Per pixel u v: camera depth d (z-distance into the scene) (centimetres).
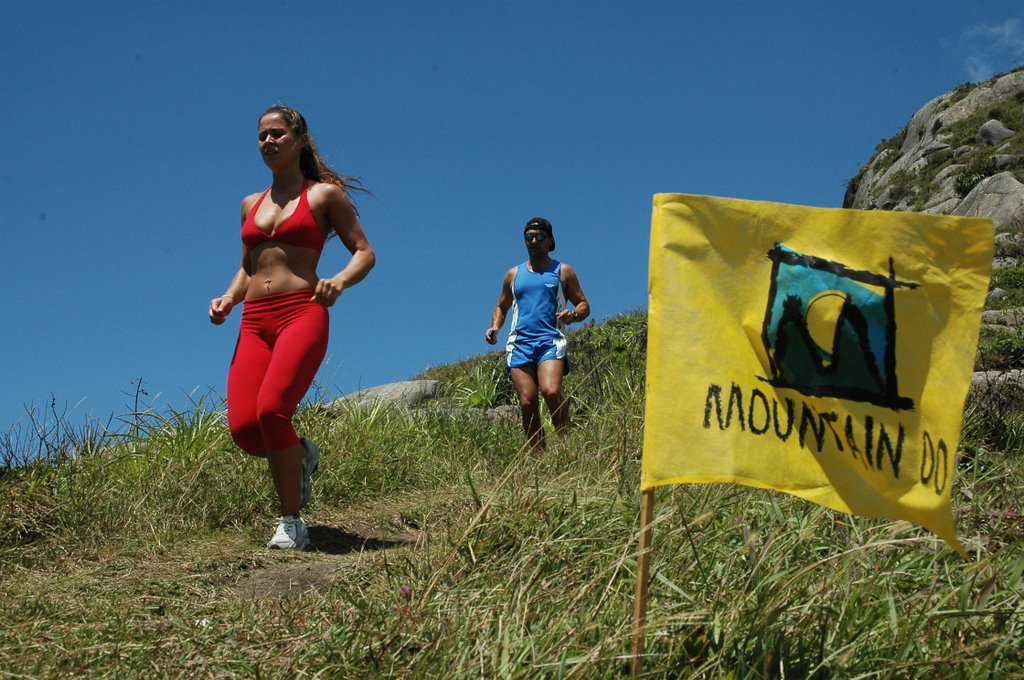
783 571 344
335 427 782
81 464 620
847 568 330
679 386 277
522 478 493
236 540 533
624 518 417
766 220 290
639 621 278
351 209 533
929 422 294
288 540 512
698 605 321
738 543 379
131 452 664
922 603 324
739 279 286
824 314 290
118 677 318
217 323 550
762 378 284
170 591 426
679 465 275
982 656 294
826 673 288
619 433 600
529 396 783
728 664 292
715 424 278
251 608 383
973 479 479
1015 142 3938
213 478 623
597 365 920
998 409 745
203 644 341
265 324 527
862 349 291
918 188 4291
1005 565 365
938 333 297
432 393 1152
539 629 315
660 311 279
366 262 527
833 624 309
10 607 390
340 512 627
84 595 414
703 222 285
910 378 294
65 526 525
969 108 4578
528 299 791
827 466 285
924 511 289
